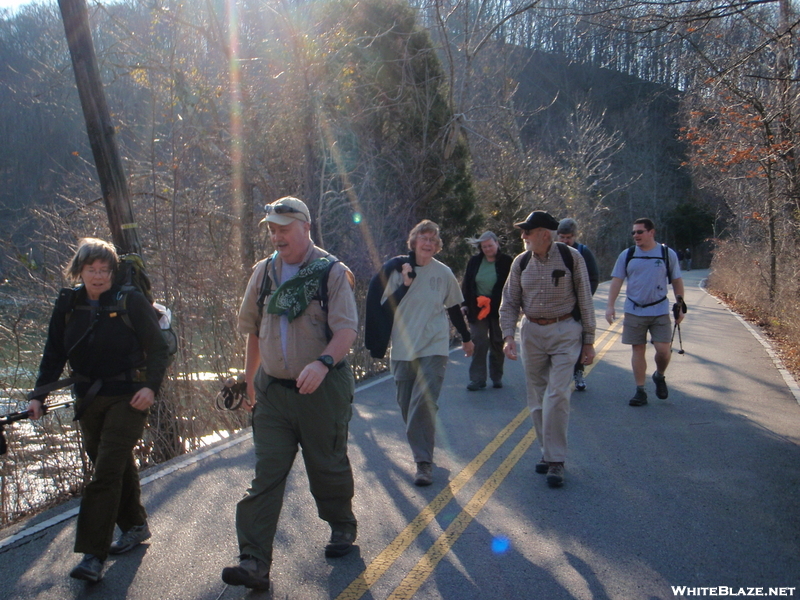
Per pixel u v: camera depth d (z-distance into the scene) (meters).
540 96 35.47
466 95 17.12
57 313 3.72
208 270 8.99
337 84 12.04
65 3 6.21
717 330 14.16
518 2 17.05
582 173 28.44
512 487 5.05
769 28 10.66
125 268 3.80
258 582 3.37
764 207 18.05
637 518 4.47
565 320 5.11
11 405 6.34
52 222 8.20
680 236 54.62
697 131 14.70
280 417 3.64
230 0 11.32
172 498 4.88
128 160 10.05
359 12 13.16
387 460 5.72
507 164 18.88
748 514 4.53
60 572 3.82
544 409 5.09
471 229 14.82
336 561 3.90
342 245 12.38
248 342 3.94
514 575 3.74
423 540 4.17
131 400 3.66
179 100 10.02
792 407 7.42
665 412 7.23
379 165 13.31
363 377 10.13
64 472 6.12
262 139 11.59
